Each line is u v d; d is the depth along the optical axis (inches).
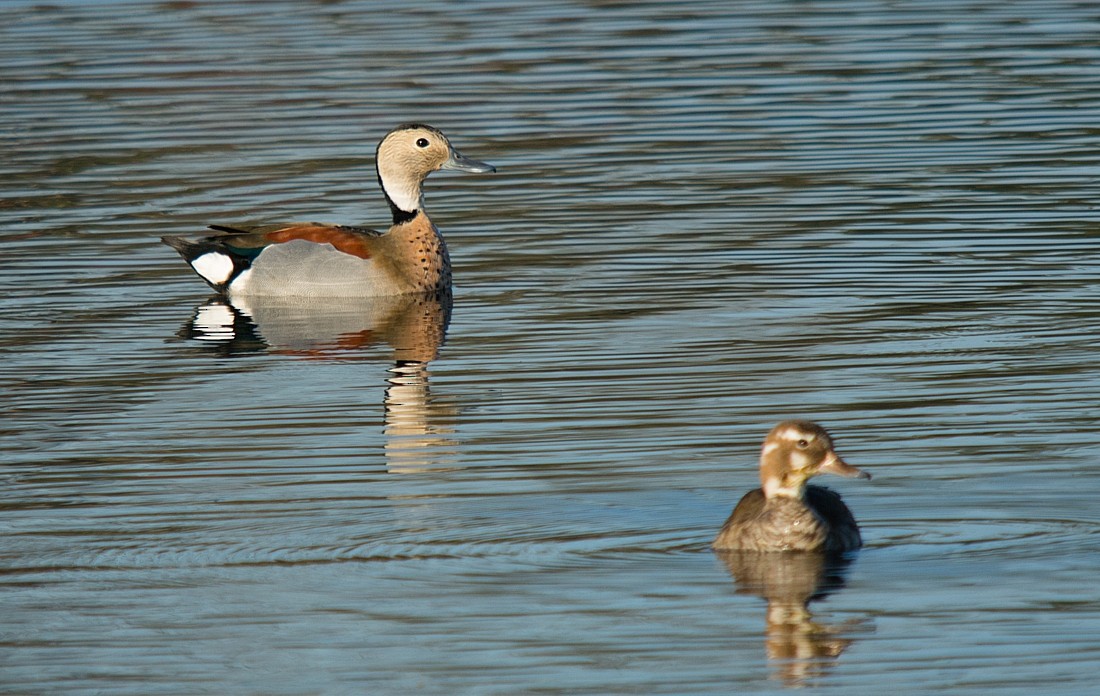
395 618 429.1
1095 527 473.4
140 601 442.6
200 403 626.2
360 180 970.1
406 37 1314.0
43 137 1059.9
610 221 876.0
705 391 615.2
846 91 1122.7
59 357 693.9
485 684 394.9
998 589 434.9
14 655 413.7
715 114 1076.5
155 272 827.4
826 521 462.3
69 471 547.8
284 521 495.2
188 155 1018.7
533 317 734.5
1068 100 1079.6
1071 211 857.5
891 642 410.3
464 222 895.1
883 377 624.7
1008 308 713.6
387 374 661.3
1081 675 391.2
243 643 418.0
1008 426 562.3
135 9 1437.0
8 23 1390.3
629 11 1402.6
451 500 509.7
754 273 780.0
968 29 1296.8
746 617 425.4
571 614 429.4
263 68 1220.5
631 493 511.2
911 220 852.6
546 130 1051.3
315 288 802.2
